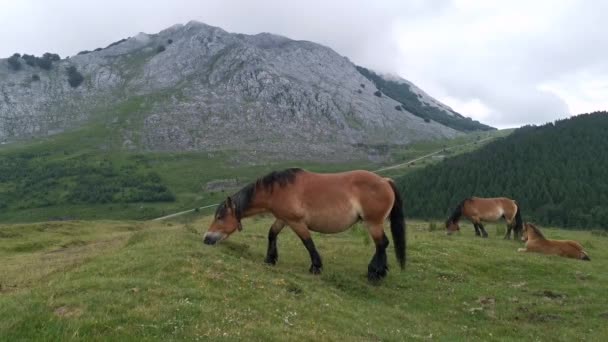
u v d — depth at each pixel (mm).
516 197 83562
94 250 22891
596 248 26953
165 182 168500
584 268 18781
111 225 48469
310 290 12031
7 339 7070
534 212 76938
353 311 11117
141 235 18531
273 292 10930
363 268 16266
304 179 14070
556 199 78312
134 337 7320
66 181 165875
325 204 13789
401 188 104938
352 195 13945
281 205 13922
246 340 7727
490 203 28703
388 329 10445
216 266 11961
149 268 11531
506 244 24734
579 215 69062
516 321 13000
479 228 29531
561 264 18938
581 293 15406
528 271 18000
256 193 14188
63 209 143000
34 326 7488
